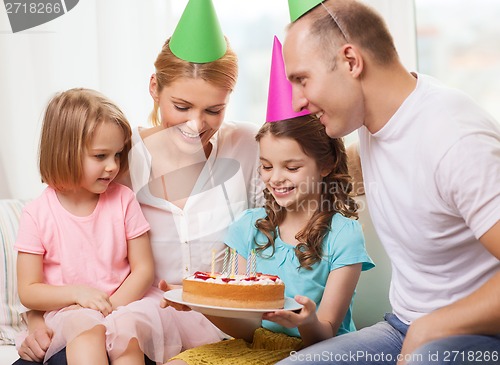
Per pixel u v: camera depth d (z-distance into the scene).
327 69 1.29
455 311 1.12
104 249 1.60
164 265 1.70
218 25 1.64
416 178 1.25
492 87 2.36
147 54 2.15
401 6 2.02
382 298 1.76
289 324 1.32
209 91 1.62
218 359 1.37
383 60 1.29
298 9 1.33
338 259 1.55
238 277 1.39
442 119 1.21
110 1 2.14
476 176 1.14
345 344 1.33
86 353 1.36
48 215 1.59
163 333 1.51
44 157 1.58
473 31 2.33
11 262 1.72
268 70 2.19
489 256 1.25
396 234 1.33
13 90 2.14
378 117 1.31
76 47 2.15
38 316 1.57
